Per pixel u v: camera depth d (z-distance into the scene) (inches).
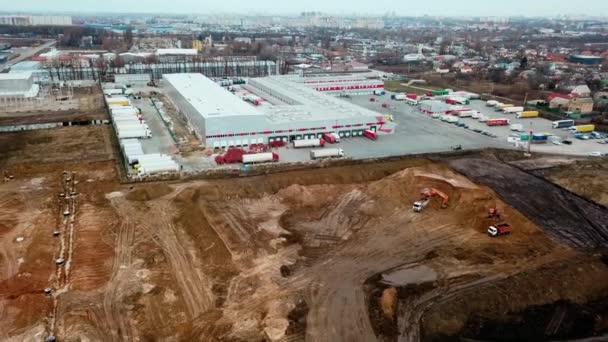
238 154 3129.9
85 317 1594.5
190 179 2812.5
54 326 1552.7
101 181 2787.9
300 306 1704.0
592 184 2753.4
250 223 2335.1
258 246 2116.1
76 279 1812.3
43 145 3496.6
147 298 1711.4
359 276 1904.5
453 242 2191.2
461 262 2021.4
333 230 2295.8
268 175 2876.5
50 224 2257.6
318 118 3777.1
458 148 3511.3
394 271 1947.6
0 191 2623.0
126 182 2755.9
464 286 1849.2
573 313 1781.5
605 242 2192.4
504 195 2623.0
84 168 3009.4
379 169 2997.0
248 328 1573.6
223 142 3449.8
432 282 1875.0
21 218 2308.1
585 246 2154.3
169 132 3895.2
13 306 1628.9
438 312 1702.8
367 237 2231.8
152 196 2564.0
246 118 3447.3
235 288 1795.0
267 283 1836.9
